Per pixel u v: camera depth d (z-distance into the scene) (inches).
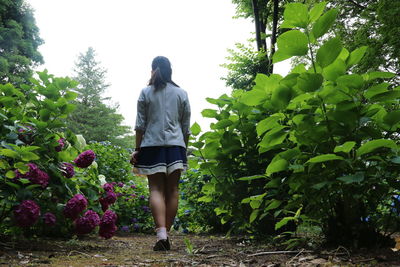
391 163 78.2
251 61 452.1
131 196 235.3
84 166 121.6
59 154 115.6
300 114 84.5
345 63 84.6
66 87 116.3
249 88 471.5
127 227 222.2
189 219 232.7
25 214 96.5
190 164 133.3
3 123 105.3
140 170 117.0
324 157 71.8
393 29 318.3
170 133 118.4
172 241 152.4
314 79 76.8
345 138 80.7
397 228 87.5
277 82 96.3
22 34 927.7
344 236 87.1
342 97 78.0
